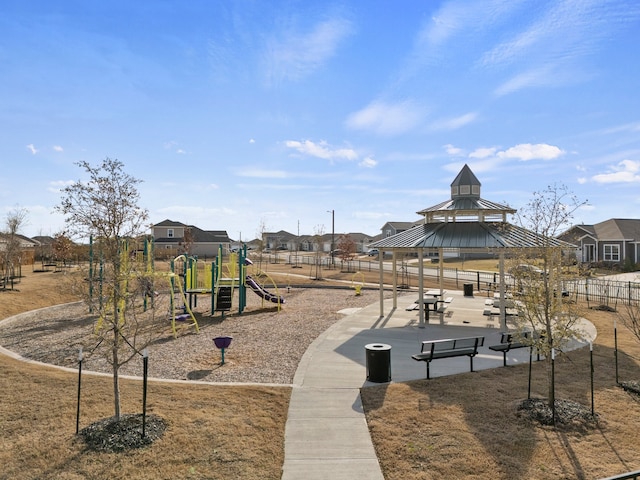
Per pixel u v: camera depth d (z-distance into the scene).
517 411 7.11
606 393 7.96
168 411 7.00
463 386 8.41
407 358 10.88
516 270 8.18
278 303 19.03
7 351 11.83
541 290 7.54
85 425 6.48
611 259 42.34
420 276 15.13
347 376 9.33
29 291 22.47
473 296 23.28
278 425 6.75
